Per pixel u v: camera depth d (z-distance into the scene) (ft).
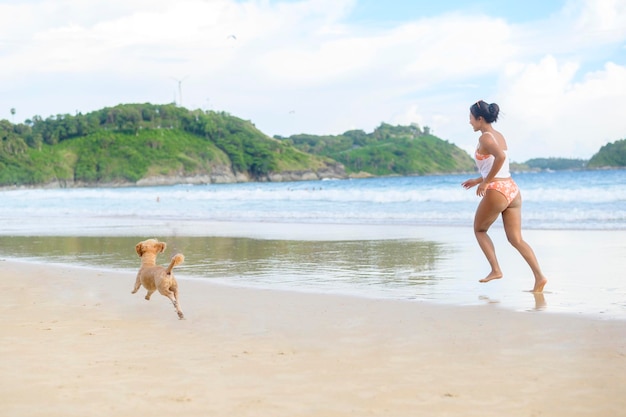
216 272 29.53
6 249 41.83
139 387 12.23
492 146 23.04
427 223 54.03
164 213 78.79
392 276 26.99
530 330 16.49
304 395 11.67
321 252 36.32
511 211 23.20
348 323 17.95
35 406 11.17
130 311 20.44
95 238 48.37
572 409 10.74
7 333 17.15
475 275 26.73
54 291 24.50
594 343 15.02
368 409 10.88
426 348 14.94
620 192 74.13
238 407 11.05
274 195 109.19
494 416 10.47
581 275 25.89
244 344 15.75
